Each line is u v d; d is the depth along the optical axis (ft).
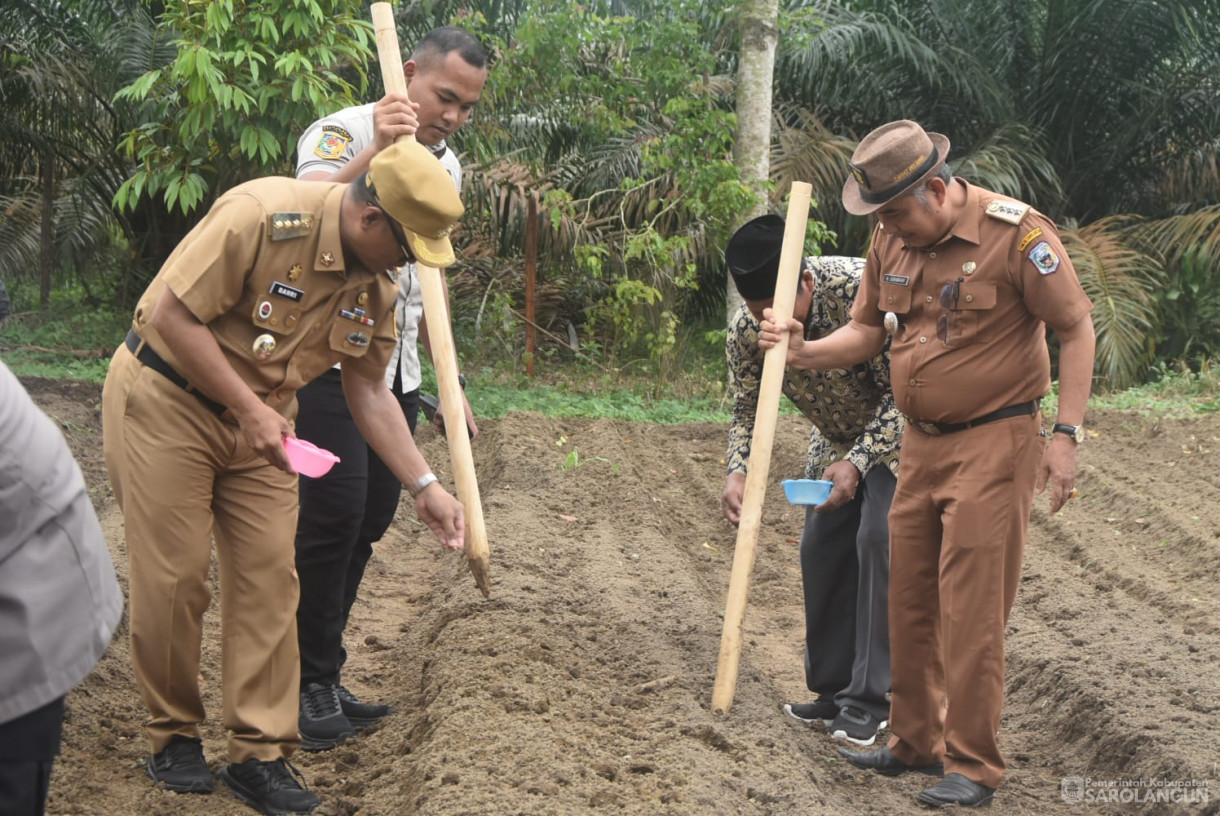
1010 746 15.01
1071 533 24.12
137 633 10.90
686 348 44.37
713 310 47.55
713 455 31.35
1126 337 39.52
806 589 15.15
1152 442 31.48
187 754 11.40
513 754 11.42
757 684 15.15
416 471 11.84
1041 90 46.85
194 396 10.70
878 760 13.50
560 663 14.80
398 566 22.27
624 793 10.95
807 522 15.19
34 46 43.21
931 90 47.19
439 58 13.34
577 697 13.56
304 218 10.49
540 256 42.27
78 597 7.45
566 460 26.53
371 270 10.82
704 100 37.22
